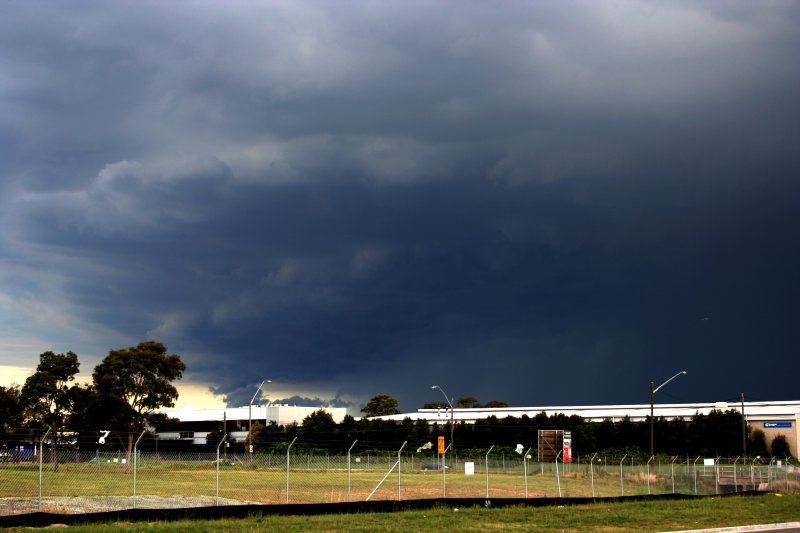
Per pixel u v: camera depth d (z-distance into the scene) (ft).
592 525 97.35
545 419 379.76
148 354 314.14
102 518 89.76
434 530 87.25
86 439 297.74
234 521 92.48
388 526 89.92
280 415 503.20
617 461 303.48
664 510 118.52
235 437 504.84
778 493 166.40
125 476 190.80
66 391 301.02
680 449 341.62
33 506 108.27
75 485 156.04
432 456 328.49
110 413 303.27
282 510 103.60
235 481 180.86
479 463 272.92
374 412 618.03
